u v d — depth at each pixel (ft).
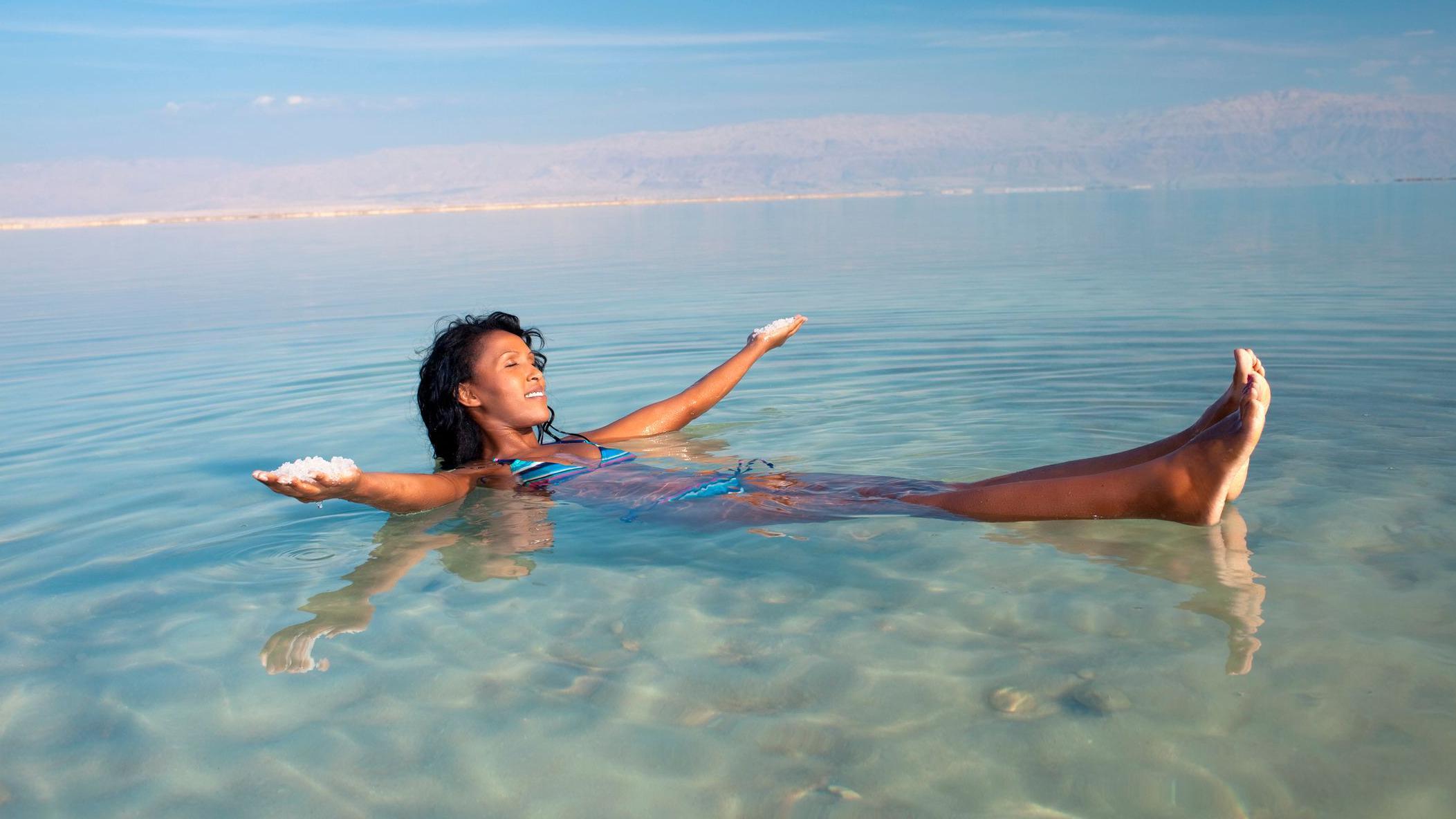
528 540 10.70
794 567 9.46
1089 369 19.54
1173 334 23.45
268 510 12.21
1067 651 7.48
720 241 79.41
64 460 15.38
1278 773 5.84
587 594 9.09
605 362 22.95
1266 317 25.70
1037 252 54.34
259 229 146.61
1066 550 9.51
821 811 5.77
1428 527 9.75
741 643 7.95
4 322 35.19
